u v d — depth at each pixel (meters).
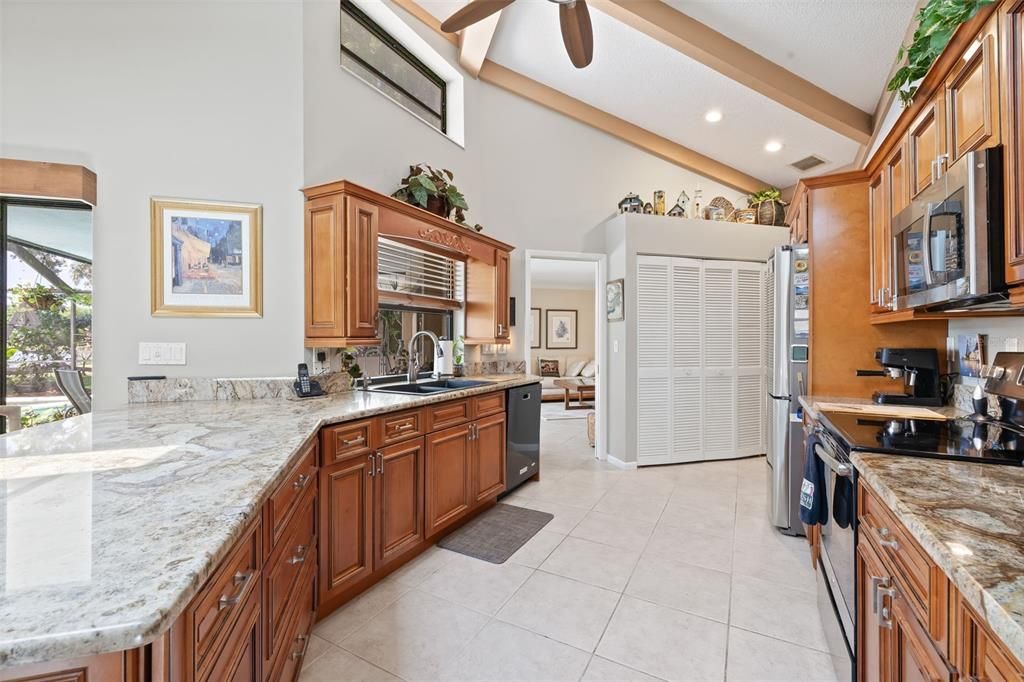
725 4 2.83
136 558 0.67
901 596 1.03
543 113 4.38
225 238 2.39
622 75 3.81
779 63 3.25
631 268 4.12
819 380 2.64
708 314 4.34
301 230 2.51
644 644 1.75
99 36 2.22
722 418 4.38
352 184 2.41
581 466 4.18
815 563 2.27
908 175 1.90
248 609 0.99
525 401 3.51
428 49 3.50
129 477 1.07
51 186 2.10
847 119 3.56
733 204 5.15
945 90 1.56
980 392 1.85
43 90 2.15
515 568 2.32
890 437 1.54
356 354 2.96
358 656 1.67
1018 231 1.19
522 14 3.37
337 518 1.91
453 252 3.51
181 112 2.33
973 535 0.81
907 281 1.84
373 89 2.98
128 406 2.15
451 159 3.70
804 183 2.67
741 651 1.71
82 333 2.41
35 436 1.51
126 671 0.57
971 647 0.74
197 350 2.36
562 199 4.46
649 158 4.83
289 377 2.46
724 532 2.75
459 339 3.62
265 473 1.11
